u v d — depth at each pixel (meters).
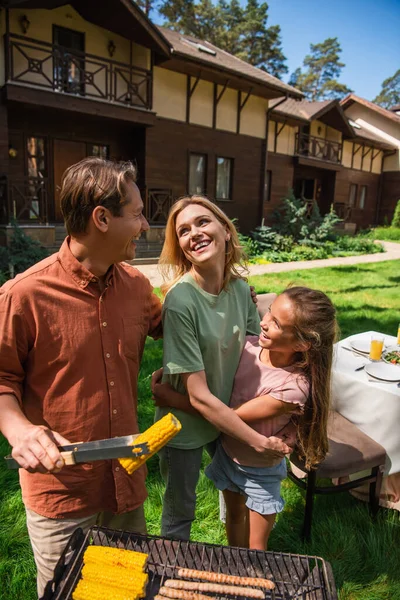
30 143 11.55
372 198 25.83
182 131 13.55
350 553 2.28
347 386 2.66
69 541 1.26
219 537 2.39
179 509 1.85
